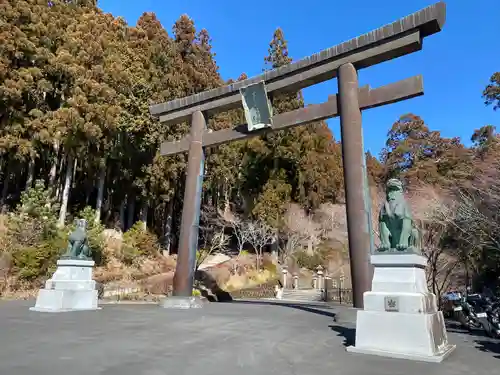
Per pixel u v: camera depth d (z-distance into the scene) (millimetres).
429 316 5504
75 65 21609
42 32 21297
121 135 25031
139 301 15898
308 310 12234
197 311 11359
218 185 32656
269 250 35531
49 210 20219
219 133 14234
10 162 23875
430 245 14750
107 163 27062
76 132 21531
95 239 21984
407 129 38969
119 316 9789
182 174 28938
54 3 24016
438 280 15977
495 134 25953
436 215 15109
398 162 34406
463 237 14391
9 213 21750
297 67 12398
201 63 35844
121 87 24266
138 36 29156
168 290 19453
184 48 36875
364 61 11172
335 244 33875
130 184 28438
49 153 24172
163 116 15852
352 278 9766
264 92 12914
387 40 10773
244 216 34125
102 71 22844
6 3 19734
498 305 8406
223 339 6691
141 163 27297
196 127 14727
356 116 10852
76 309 10906
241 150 34812
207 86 32719
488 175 14703
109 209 30578
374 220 19797
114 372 4344
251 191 34719
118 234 27547
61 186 26703
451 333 8188
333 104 11766
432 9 10078
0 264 16422
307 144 33000
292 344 6309
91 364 4719
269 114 12953
